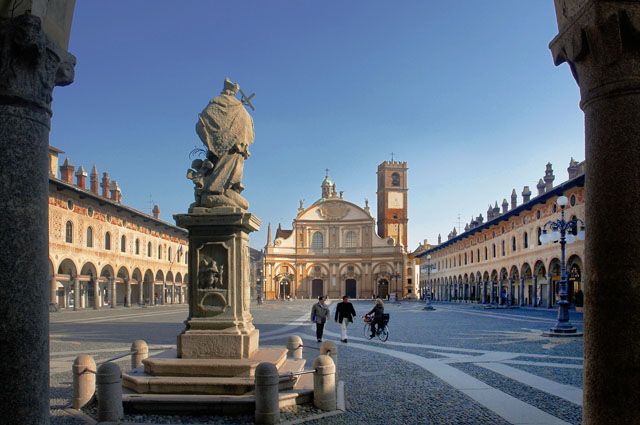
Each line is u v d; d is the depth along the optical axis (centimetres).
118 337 2000
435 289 9231
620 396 363
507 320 3020
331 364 818
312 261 9800
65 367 1236
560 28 430
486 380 1063
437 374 1141
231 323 869
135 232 5750
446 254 8369
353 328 2577
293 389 848
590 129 394
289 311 4678
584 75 401
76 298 4353
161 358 866
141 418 741
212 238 892
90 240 4656
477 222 7331
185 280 7638
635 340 361
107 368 733
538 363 1287
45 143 397
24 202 375
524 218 4825
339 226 9850
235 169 938
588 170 396
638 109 373
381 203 10750
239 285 887
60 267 4425
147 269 6109
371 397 905
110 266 5100
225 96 984
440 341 1864
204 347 859
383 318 1938
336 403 822
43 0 398
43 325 382
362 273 9681
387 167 10481
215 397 767
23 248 371
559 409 817
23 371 364
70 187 4056
